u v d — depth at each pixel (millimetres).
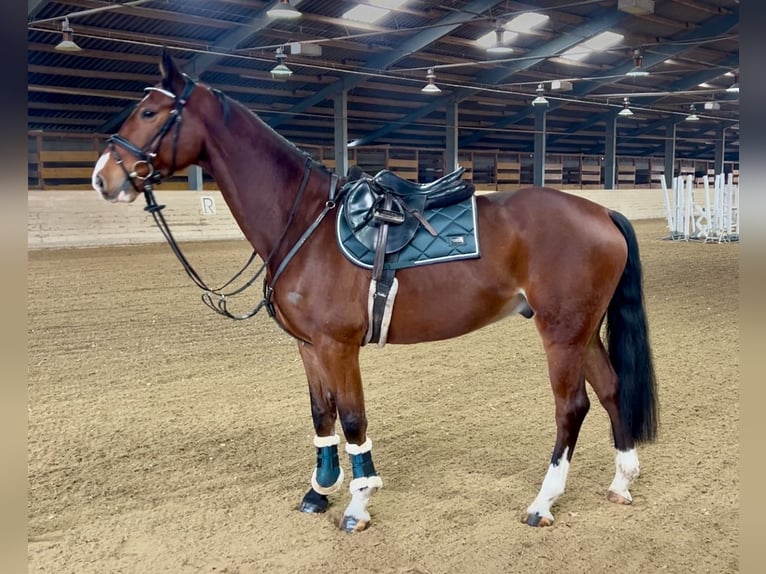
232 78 16062
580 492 3000
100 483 3125
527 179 25719
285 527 2734
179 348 5578
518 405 4180
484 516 2789
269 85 16922
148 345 5656
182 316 6766
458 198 2783
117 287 8180
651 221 20500
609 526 2682
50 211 11477
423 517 2785
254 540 2629
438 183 2840
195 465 3332
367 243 2639
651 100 25016
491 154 24297
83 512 2848
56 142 15305
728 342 5605
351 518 2695
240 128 2748
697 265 10414
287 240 2746
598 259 2707
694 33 17625
